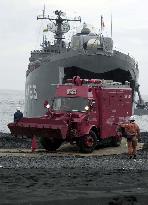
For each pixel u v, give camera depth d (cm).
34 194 843
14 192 861
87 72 3681
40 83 4066
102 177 1084
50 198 809
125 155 1862
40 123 1973
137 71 4072
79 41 3884
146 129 6731
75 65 3609
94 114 2064
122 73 3728
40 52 4778
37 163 1437
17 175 1104
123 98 2305
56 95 2116
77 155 1850
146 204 798
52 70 3822
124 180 1037
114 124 2220
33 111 4303
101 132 2103
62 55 3694
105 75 3700
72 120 1991
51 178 1058
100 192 873
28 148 2217
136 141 1748
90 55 3562
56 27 4881
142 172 1198
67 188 916
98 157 1761
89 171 1210
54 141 2108
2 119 8106
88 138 1992
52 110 2097
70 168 1291
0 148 2167
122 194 853
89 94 2055
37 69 4119
